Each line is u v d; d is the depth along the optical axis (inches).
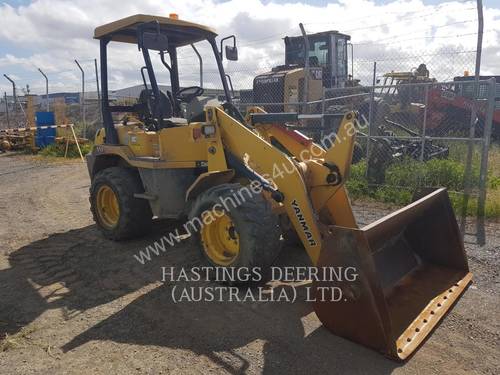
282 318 136.9
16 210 281.9
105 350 121.6
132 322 136.4
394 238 152.6
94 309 145.2
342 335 122.5
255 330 130.4
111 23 201.0
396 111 438.6
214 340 125.6
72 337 128.6
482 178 255.6
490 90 253.6
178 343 124.5
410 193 281.0
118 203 202.5
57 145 597.0
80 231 230.7
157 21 179.8
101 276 171.6
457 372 110.5
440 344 122.6
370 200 284.4
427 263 160.1
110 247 203.8
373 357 115.4
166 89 232.1
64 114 792.3
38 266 183.0
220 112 165.5
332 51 528.4
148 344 124.3
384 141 319.0
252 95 522.3
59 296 155.3
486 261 182.2
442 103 518.9
